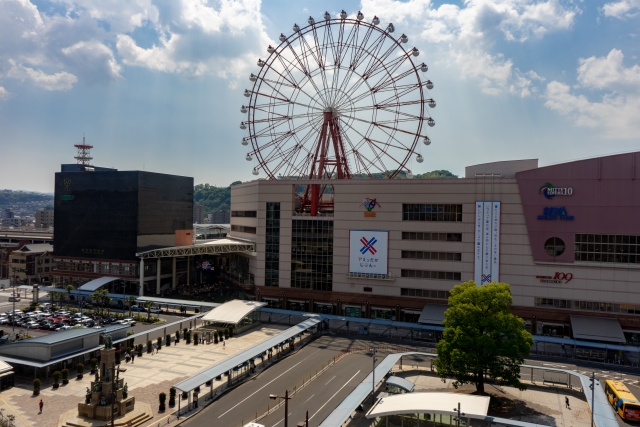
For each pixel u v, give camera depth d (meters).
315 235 108.81
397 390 57.41
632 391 62.00
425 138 107.19
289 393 60.19
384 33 108.94
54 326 92.44
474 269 95.31
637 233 85.25
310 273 109.31
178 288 137.25
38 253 155.12
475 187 95.50
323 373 68.06
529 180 91.62
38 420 51.12
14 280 140.75
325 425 45.56
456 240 97.00
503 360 57.00
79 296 122.12
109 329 74.44
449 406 46.22
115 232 130.75
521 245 92.31
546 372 67.44
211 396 58.62
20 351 65.81
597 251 87.69
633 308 85.62
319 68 114.50
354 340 87.62
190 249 121.19
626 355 79.75
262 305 97.88
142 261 122.88
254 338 87.44
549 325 90.31
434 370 69.44
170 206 140.50
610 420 47.62
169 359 73.38
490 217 94.19
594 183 87.81
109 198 131.88
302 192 134.62
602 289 87.25
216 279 153.12
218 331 87.06
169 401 56.22
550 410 55.00
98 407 51.06
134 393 59.12
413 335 91.38
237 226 134.12
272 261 112.62
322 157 114.31
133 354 74.62
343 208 106.06
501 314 55.94
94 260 133.50
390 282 101.81
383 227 102.50
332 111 113.94
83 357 70.06
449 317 59.59
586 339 81.88
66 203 137.88
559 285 89.88
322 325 96.88
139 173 128.25
